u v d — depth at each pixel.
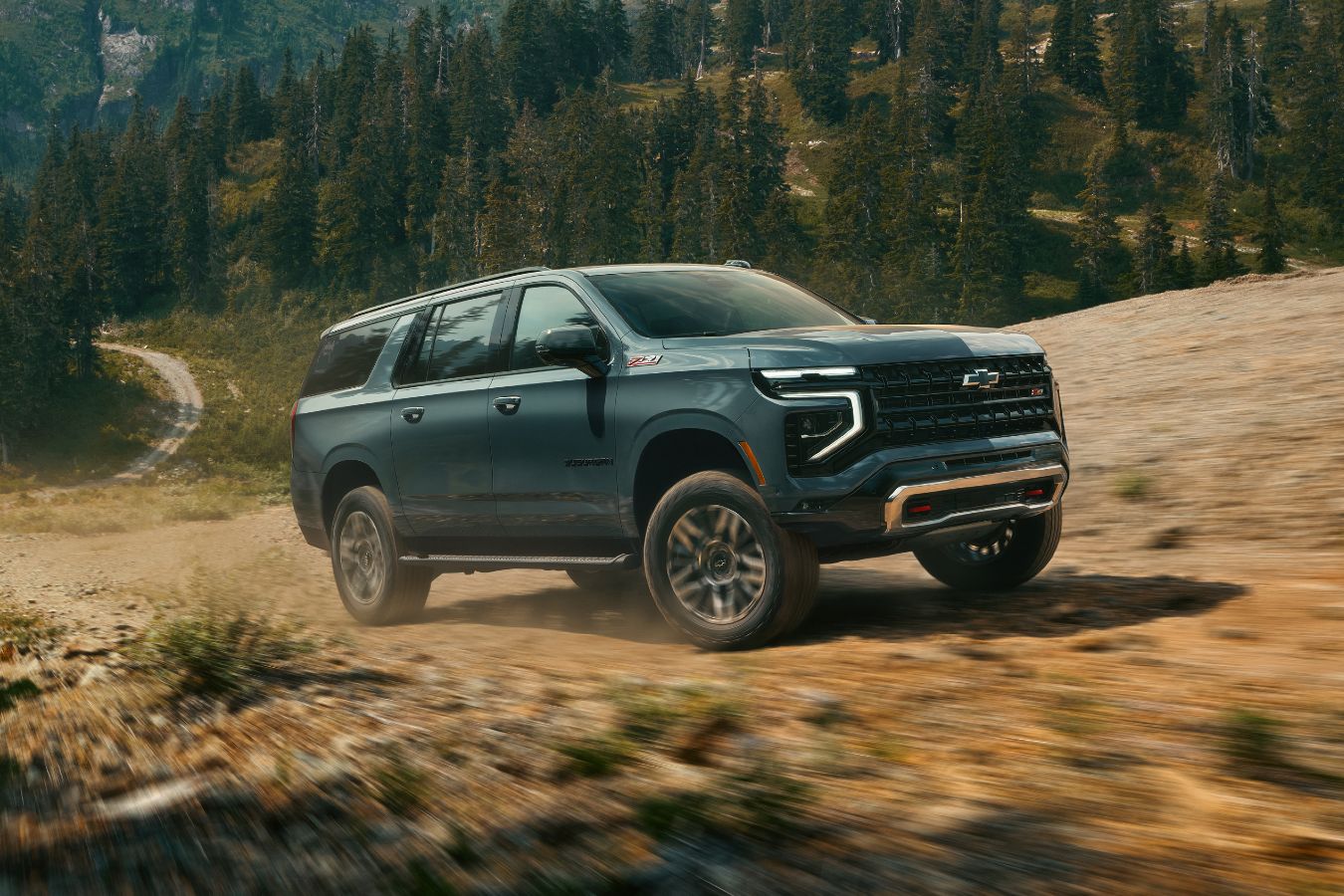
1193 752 2.41
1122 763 2.36
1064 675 3.37
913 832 1.96
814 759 2.52
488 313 5.96
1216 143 159.88
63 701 3.75
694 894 1.71
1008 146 135.25
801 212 157.62
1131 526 7.12
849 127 173.50
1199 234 147.62
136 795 2.48
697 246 130.00
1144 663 3.49
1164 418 9.51
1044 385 4.96
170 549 15.41
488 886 1.79
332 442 6.87
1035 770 2.34
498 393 5.59
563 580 8.58
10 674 4.44
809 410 4.30
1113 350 13.26
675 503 4.63
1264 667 3.32
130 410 116.38
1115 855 1.80
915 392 4.42
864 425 4.26
